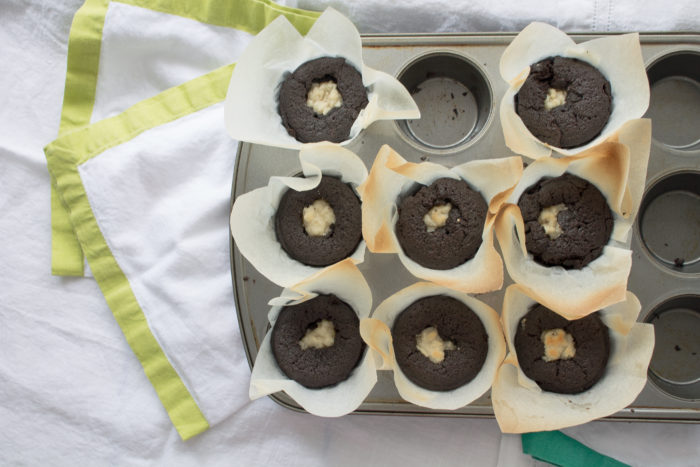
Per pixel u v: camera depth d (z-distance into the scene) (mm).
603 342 533
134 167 585
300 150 521
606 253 533
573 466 567
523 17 574
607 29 573
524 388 526
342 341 536
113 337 598
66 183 588
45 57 608
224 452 588
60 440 596
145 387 595
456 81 575
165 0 587
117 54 594
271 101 551
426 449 584
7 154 603
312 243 535
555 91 549
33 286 602
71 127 600
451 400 521
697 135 578
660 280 545
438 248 532
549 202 542
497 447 583
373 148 546
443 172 539
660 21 569
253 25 586
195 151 587
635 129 511
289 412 587
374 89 543
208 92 590
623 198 521
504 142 546
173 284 581
